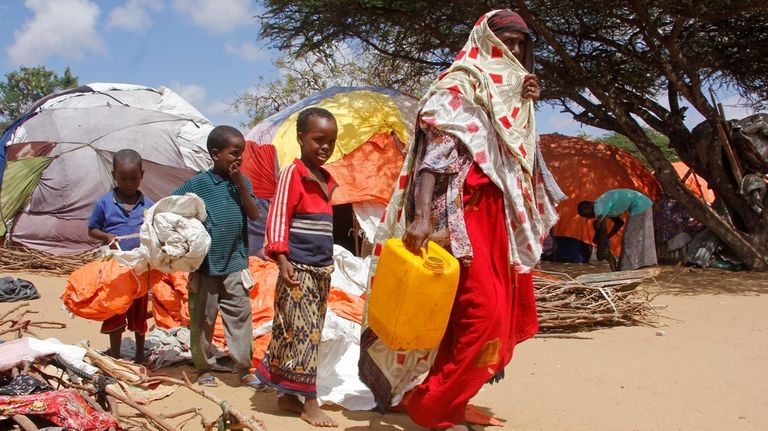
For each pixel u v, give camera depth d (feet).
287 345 13.56
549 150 51.44
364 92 38.86
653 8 42.16
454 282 11.31
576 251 47.47
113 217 17.75
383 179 35.40
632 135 43.73
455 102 11.96
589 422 13.69
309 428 13.14
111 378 12.30
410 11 40.86
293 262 13.71
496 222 12.05
